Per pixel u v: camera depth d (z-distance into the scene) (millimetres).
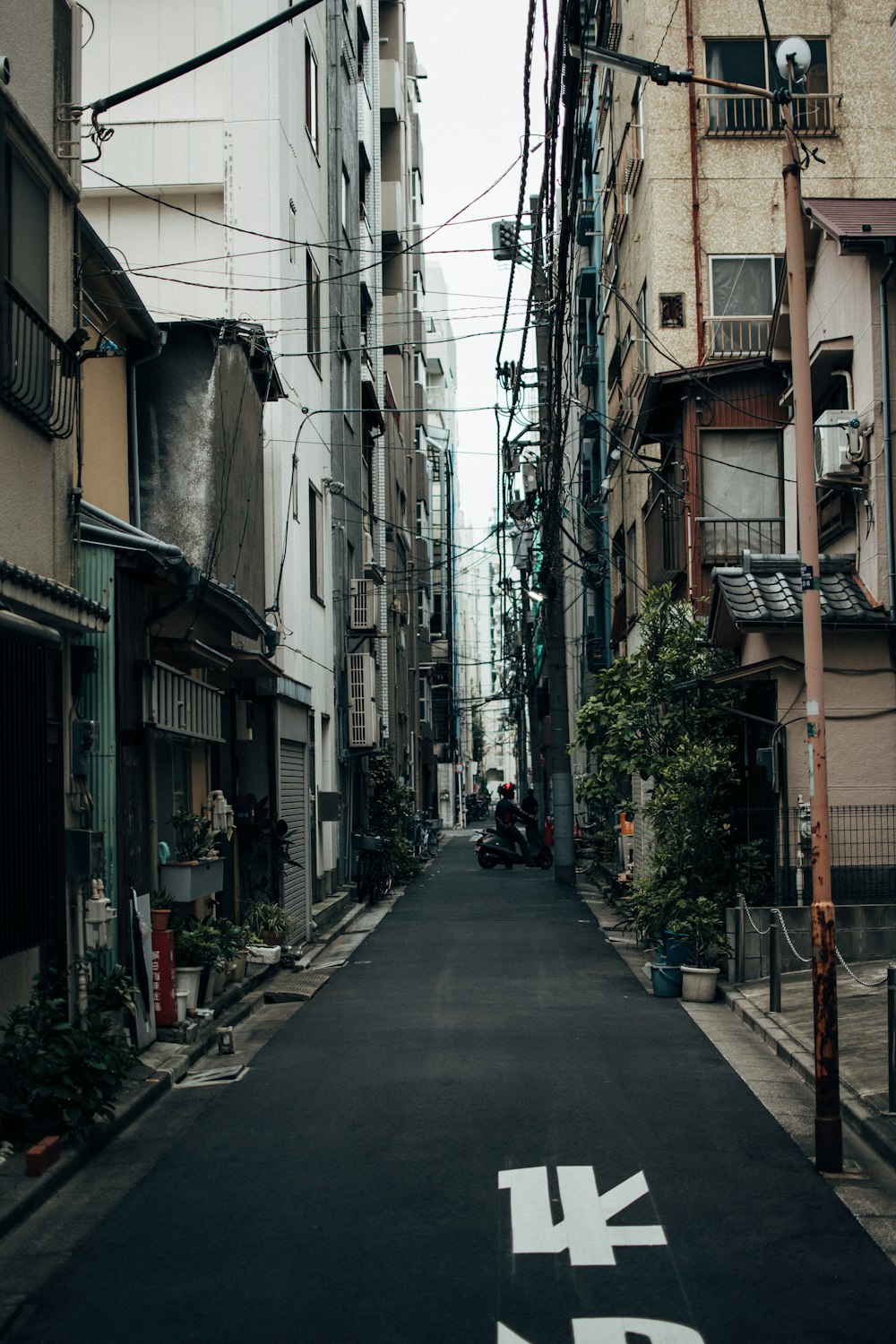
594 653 33688
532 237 18234
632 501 26422
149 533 13742
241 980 14219
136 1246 6309
